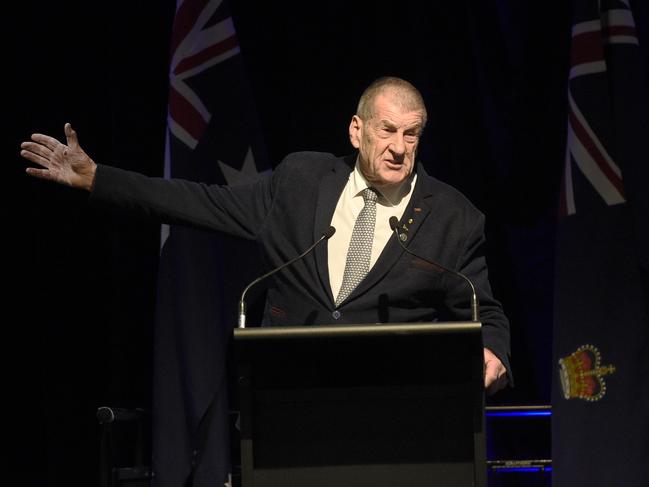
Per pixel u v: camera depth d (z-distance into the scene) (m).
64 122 17.08
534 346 16.47
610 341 13.88
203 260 14.89
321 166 10.38
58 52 17.17
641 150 14.11
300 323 9.51
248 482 7.58
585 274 14.12
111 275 17.14
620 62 14.40
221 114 15.40
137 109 16.88
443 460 7.63
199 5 15.73
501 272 16.41
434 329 7.20
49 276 17.09
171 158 15.17
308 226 9.89
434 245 9.76
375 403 7.70
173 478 14.35
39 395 17.16
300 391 7.70
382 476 7.64
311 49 16.86
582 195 14.28
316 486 7.65
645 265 13.74
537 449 16.39
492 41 16.53
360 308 9.41
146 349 16.73
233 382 16.52
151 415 15.37
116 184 9.93
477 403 7.49
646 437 13.59
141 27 17.08
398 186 10.02
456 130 16.44
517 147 16.22
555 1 16.42
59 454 16.83
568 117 14.76
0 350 17.12
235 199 10.35
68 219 17.17
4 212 17.11
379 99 9.70
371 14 16.88
